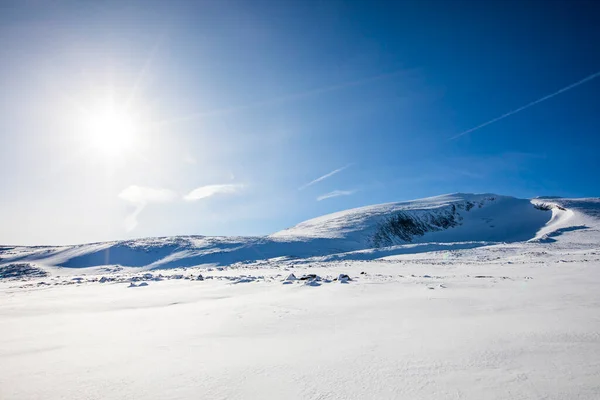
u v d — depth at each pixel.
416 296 10.59
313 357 4.82
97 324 7.67
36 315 9.04
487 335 5.75
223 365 4.59
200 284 16.22
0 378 4.20
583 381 3.71
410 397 3.41
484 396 3.39
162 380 4.07
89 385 3.94
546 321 6.73
